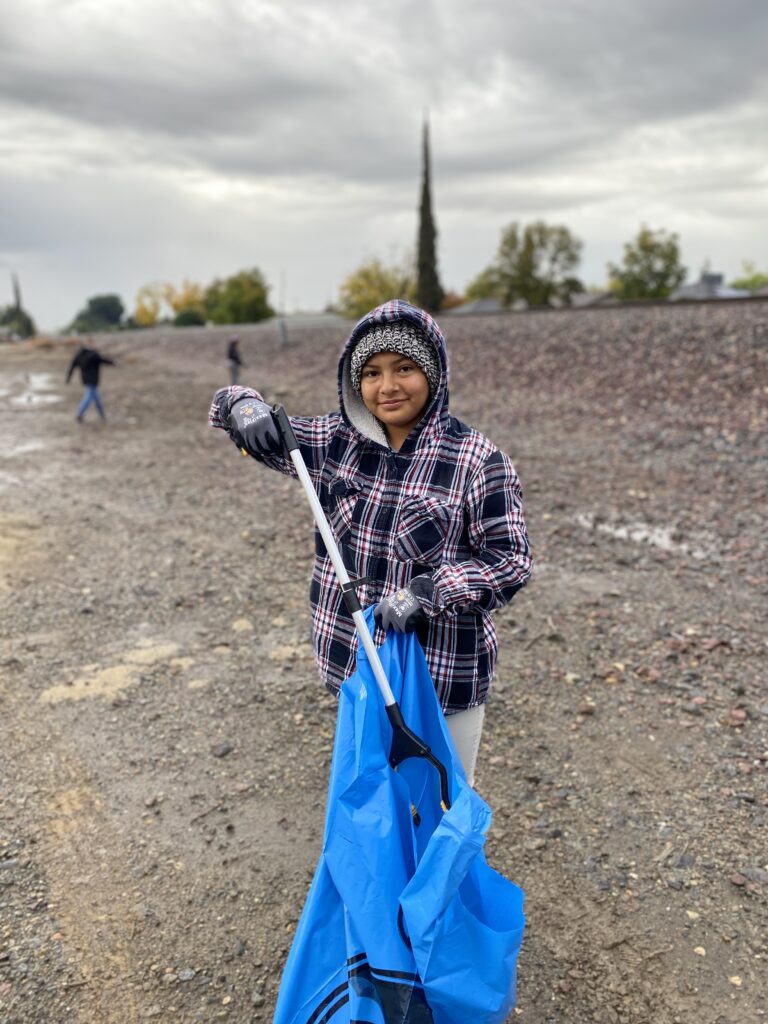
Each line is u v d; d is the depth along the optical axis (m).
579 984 2.40
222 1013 2.31
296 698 4.03
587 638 4.65
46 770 3.44
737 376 11.62
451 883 1.66
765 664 4.29
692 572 5.70
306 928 1.85
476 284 69.31
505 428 11.04
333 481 2.06
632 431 10.19
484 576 1.88
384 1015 1.65
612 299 56.88
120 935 2.58
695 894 2.74
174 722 3.82
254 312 70.12
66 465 10.13
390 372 1.92
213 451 11.01
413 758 1.91
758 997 2.35
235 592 5.45
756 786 3.29
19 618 5.01
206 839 3.02
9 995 2.34
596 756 3.54
